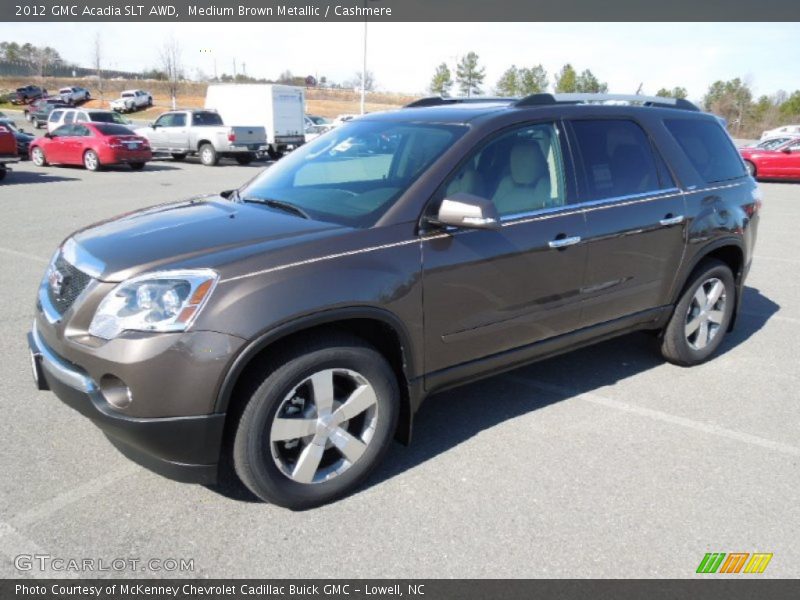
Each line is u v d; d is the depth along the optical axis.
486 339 3.53
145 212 3.68
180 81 71.62
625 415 4.06
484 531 2.90
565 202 3.81
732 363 4.99
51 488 3.13
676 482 3.32
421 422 3.94
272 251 2.86
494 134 3.57
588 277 3.92
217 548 2.76
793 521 3.03
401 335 3.15
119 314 2.67
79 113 22.98
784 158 20.88
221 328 2.65
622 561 2.74
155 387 2.62
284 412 2.93
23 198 13.25
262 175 4.18
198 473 2.80
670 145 4.46
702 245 4.55
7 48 80.06
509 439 3.73
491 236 3.42
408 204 3.22
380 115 4.22
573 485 3.27
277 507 3.04
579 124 3.99
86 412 2.78
